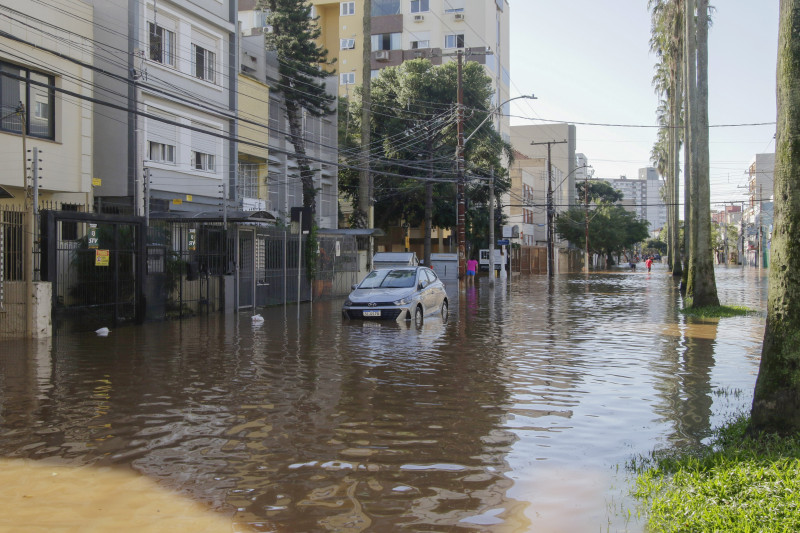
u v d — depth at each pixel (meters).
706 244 22.28
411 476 5.57
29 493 5.11
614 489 5.28
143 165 21.17
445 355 12.23
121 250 16.28
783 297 5.95
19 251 13.76
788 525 4.23
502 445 6.47
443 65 43.91
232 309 20.47
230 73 25.97
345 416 7.56
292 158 32.44
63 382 9.37
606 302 26.69
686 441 6.61
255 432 6.85
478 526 4.57
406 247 51.25
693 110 26.39
